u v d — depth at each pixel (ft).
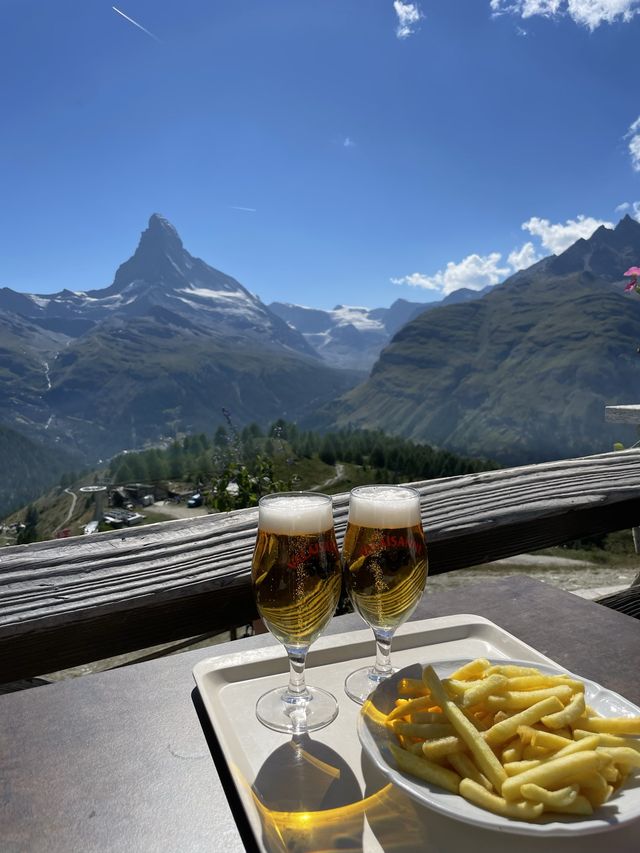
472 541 2.85
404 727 1.36
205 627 2.36
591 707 1.50
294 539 1.66
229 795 1.36
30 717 1.64
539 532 3.02
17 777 1.40
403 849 1.19
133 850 1.20
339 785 1.38
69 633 2.05
